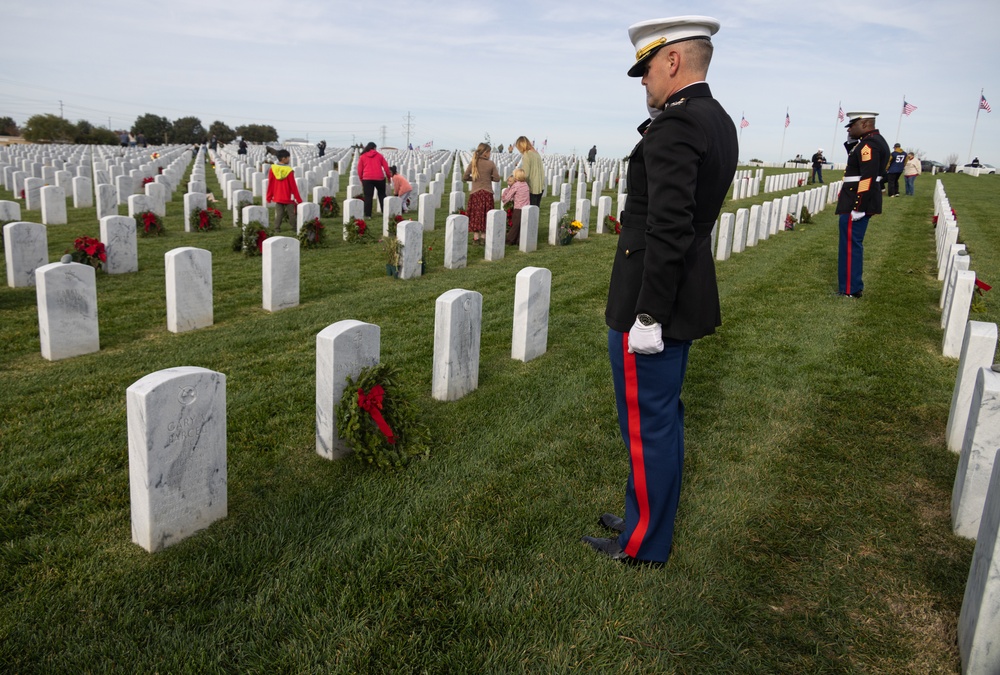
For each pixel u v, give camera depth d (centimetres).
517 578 292
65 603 274
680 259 248
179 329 701
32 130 6241
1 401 492
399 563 300
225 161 3934
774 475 398
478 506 352
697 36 261
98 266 955
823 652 256
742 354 644
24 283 880
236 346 646
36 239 884
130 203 1380
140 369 571
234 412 473
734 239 1342
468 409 489
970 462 323
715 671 245
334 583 286
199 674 238
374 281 966
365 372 401
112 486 371
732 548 322
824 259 1255
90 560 303
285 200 1359
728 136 265
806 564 312
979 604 229
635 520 303
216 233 1401
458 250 1079
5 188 2170
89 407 486
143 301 820
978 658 231
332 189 2248
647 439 287
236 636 256
